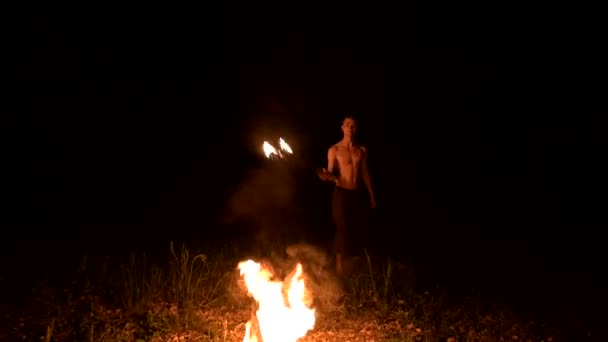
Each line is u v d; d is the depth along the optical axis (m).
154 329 5.50
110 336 5.34
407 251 9.06
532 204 12.86
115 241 9.35
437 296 6.61
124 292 6.39
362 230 7.38
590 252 9.11
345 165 7.32
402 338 5.36
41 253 8.43
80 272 7.14
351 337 5.41
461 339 5.39
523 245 9.58
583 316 6.11
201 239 9.55
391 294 6.57
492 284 7.22
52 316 5.78
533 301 6.56
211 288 6.59
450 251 9.12
